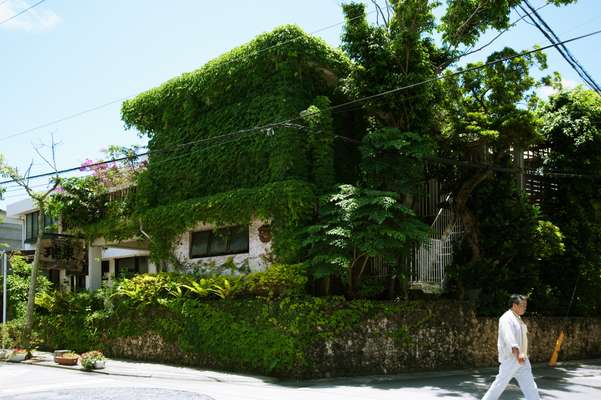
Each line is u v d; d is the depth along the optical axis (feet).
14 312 76.48
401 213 48.39
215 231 57.26
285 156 52.39
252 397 34.60
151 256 62.23
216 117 60.23
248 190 53.16
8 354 59.93
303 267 47.78
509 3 56.49
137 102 67.05
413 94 51.08
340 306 46.34
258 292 48.96
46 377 45.70
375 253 44.98
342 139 56.70
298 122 53.52
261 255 53.11
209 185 59.57
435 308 51.83
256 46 56.34
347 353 46.14
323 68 56.34
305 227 50.03
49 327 67.82
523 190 67.15
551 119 71.00
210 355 50.34
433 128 58.34
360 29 51.49
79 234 70.74
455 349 52.60
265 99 55.52
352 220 46.55
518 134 56.03
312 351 44.52
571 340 65.21
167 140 64.39
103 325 61.52
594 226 69.62
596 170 69.21
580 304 68.95
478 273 58.13
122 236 65.16
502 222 60.08
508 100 60.70
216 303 50.72
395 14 54.34
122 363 54.75
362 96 52.21
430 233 48.93
